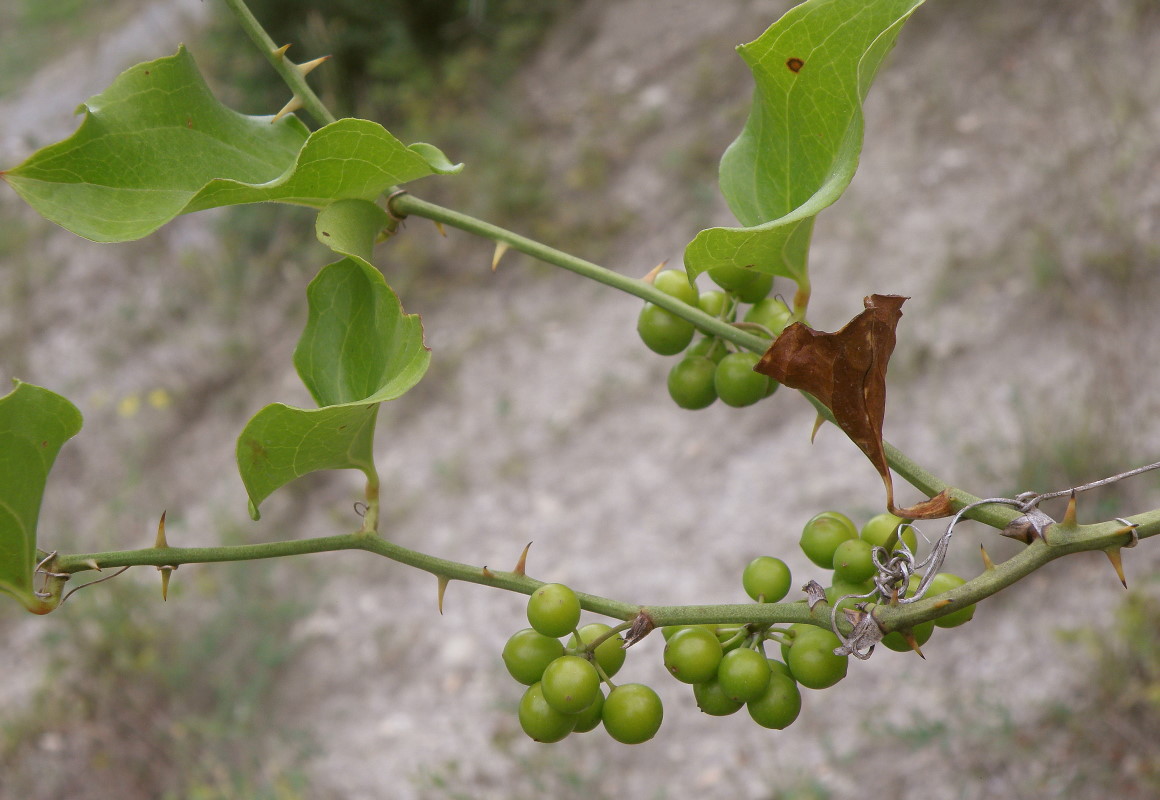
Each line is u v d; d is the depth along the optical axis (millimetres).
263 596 6555
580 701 1230
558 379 7020
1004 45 6969
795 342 1127
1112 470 4941
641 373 6820
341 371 1346
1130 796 4109
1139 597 4418
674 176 7625
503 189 7914
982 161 6527
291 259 8508
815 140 1332
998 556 5098
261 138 1444
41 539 7391
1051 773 4301
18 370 8664
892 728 4641
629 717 1266
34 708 6145
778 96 1330
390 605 6301
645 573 5836
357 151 1227
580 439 6664
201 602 6625
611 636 1319
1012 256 6035
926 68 7180
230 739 5832
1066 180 6051
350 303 1348
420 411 7258
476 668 5793
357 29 8398
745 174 1421
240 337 8266
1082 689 4473
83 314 8992
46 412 1178
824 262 6648
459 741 5488
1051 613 4793
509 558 6191
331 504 6945
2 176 1269
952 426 5562
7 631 6801
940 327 5980
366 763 5543
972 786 4406
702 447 6320
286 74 1458
